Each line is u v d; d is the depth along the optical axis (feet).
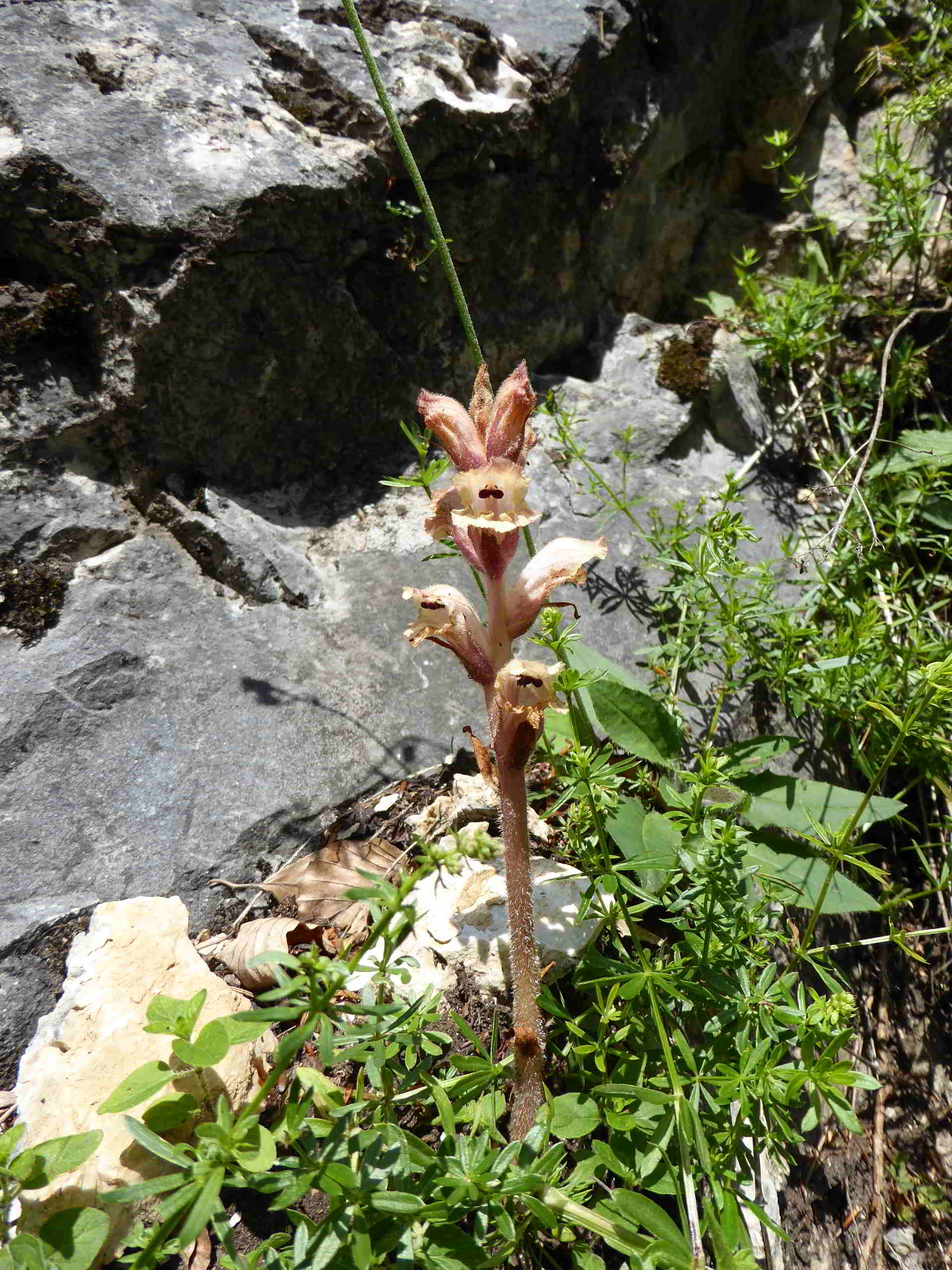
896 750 0.83
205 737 0.93
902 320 1.41
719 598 1.07
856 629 1.05
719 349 1.38
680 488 1.28
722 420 1.36
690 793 0.89
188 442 1.05
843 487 1.28
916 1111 1.07
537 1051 0.72
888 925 1.13
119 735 0.91
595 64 1.27
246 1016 0.56
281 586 1.06
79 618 0.95
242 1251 0.70
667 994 0.84
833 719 1.19
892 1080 1.08
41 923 0.79
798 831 0.96
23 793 0.85
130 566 1.00
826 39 1.45
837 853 0.83
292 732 0.96
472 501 0.68
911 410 1.41
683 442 1.32
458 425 0.71
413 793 0.98
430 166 1.14
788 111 1.47
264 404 1.09
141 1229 0.60
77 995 0.75
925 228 1.42
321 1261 0.57
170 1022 0.64
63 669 0.91
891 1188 1.02
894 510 1.27
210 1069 0.72
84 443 1.01
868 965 1.13
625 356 1.37
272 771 0.94
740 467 1.34
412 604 1.09
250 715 0.96
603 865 0.85
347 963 0.57
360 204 1.08
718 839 0.80
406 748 1.00
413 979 0.83
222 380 1.04
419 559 1.12
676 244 1.48
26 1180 0.59
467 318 0.96
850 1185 1.00
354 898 0.56
